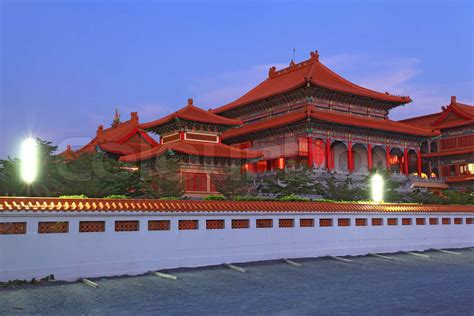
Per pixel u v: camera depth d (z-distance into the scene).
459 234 42.22
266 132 74.75
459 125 92.56
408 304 19.81
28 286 22.33
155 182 43.25
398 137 80.75
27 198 23.56
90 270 24.62
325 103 74.75
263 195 48.81
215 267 28.28
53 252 23.72
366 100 78.38
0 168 35.22
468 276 27.59
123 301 20.05
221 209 29.30
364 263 31.77
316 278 25.98
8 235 22.69
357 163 78.38
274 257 31.12
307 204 33.25
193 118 54.25
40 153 36.03
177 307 19.11
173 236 27.55
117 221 25.97
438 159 95.88
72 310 18.52
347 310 18.69
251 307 19.14
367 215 36.22
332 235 34.12
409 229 38.81
